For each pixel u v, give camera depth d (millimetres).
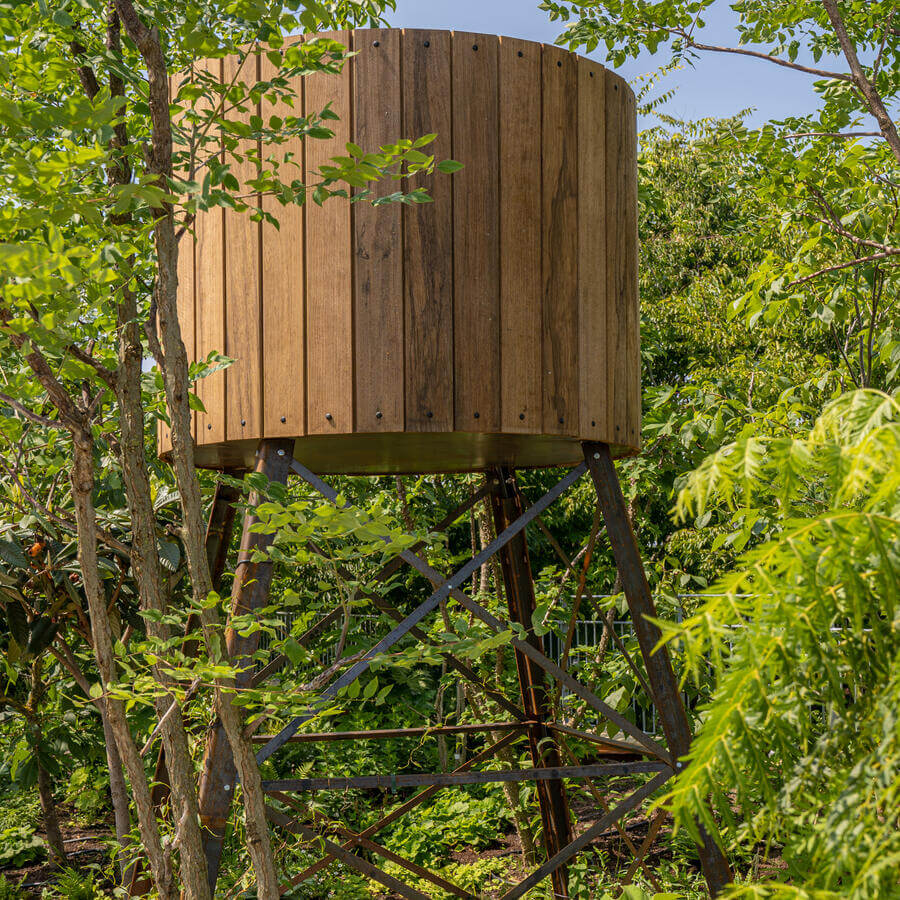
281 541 2783
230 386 3746
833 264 4945
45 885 6484
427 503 8711
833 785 1408
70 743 6918
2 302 2371
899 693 1274
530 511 3818
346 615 3047
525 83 3746
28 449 3852
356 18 6027
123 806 5328
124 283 2719
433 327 3547
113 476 5199
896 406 1342
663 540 10172
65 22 2404
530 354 3668
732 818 1377
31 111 2379
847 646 1439
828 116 4840
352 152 2646
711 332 12859
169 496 5324
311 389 3586
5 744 8211
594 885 5746
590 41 4902
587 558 4879
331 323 3574
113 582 5922
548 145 3781
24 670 7141
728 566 7215
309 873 4254
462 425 3543
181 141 2926
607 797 7875
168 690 2764
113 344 4043
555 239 3768
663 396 6562
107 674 2912
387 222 3555
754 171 5316
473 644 3117
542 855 6562
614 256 4031
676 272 15031
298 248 3619
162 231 2734
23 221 2260
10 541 5129
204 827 3254
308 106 3619
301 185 2740
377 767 8531
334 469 5238
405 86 3596
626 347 4109
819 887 1370
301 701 2859
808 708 1509
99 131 2463
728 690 1307
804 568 1286
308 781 3689
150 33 2600
